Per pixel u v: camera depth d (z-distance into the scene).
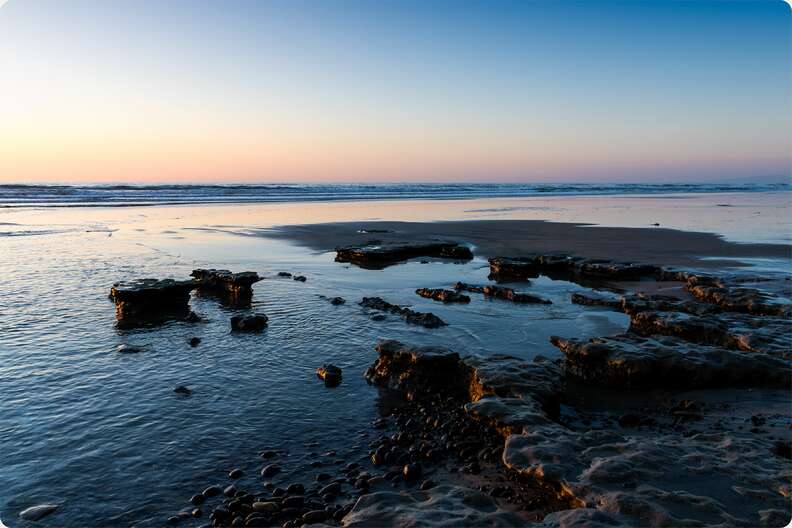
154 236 25.61
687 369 8.23
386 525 4.55
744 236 25.69
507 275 17.58
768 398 7.66
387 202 56.41
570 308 13.27
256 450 6.63
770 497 4.70
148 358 9.70
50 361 9.42
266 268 18.28
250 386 8.57
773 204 53.34
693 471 5.14
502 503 5.28
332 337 11.00
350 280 16.59
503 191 92.50
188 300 13.68
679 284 15.77
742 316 10.88
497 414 6.68
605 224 31.97
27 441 6.73
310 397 8.20
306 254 21.28
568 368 9.03
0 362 9.31
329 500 5.55
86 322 11.78
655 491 4.75
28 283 15.20
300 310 13.04
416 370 8.52
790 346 8.89
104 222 31.77
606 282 16.38
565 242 23.84
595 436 5.97
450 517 4.62
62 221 31.94
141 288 12.62
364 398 8.20
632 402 7.90
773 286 14.36
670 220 34.81
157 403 7.88
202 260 19.42
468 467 6.09
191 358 9.77
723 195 79.06
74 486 5.82
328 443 6.83
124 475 6.04
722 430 6.70
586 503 4.72
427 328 11.52
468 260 20.28
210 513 5.39
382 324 11.84
